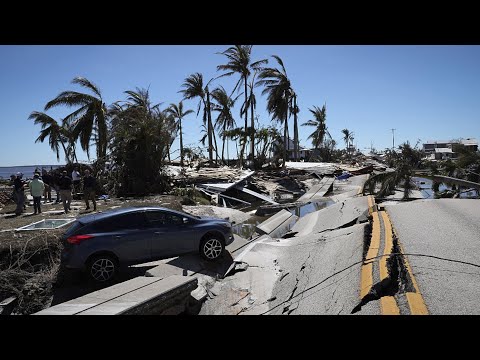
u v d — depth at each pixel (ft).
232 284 27.04
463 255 19.43
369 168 152.97
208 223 31.81
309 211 68.39
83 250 27.76
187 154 127.34
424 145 315.17
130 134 78.84
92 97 87.92
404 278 17.85
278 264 29.45
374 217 31.50
